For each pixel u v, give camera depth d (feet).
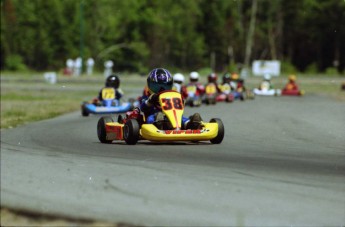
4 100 342.23
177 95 132.26
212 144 129.49
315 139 140.46
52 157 111.86
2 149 125.90
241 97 329.11
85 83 606.55
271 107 262.67
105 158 108.99
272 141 136.05
